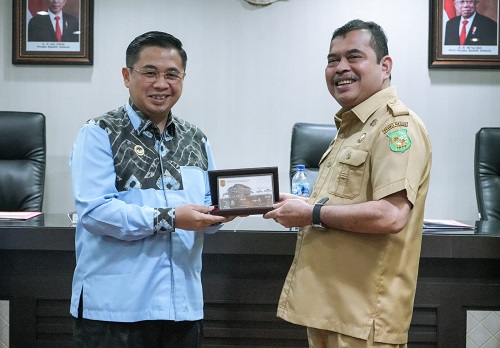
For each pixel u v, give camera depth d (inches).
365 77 59.9
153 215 58.2
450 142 148.2
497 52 145.3
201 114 150.1
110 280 59.7
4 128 126.4
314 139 126.4
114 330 59.4
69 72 149.7
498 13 144.8
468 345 89.1
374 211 54.6
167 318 59.5
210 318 82.0
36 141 127.5
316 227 59.0
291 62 148.6
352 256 58.0
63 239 80.0
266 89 149.1
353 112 60.6
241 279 81.4
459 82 147.5
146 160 61.5
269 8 147.9
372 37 60.2
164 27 148.9
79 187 59.5
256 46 148.6
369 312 56.8
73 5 147.7
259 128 149.7
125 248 60.1
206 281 81.7
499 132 122.1
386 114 58.5
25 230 80.1
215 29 148.6
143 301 59.6
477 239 77.5
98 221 58.2
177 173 62.7
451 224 87.3
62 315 82.1
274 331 81.4
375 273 57.3
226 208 62.6
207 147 69.9
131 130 62.2
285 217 60.0
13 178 124.3
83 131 61.4
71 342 82.2
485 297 79.5
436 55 145.6
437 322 80.3
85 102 150.0
